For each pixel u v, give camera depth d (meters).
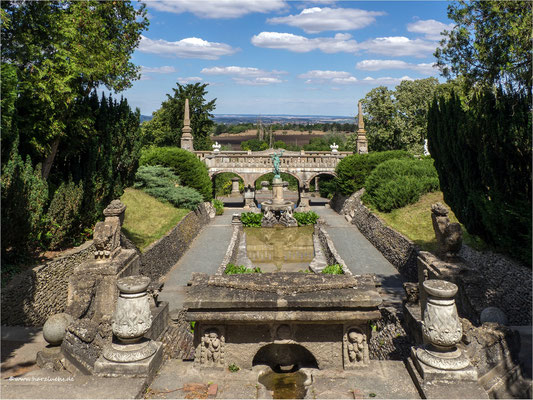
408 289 12.40
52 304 13.44
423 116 49.12
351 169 41.62
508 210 12.81
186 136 47.34
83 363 7.35
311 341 7.07
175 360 7.27
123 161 20.83
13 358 8.89
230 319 6.81
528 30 12.13
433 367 6.14
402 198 29.53
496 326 7.70
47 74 13.75
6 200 12.38
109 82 18.19
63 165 17.66
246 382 6.63
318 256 24.30
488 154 13.29
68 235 16.22
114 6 18.92
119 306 6.46
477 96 14.19
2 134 12.20
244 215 37.91
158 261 21.55
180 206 31.72
